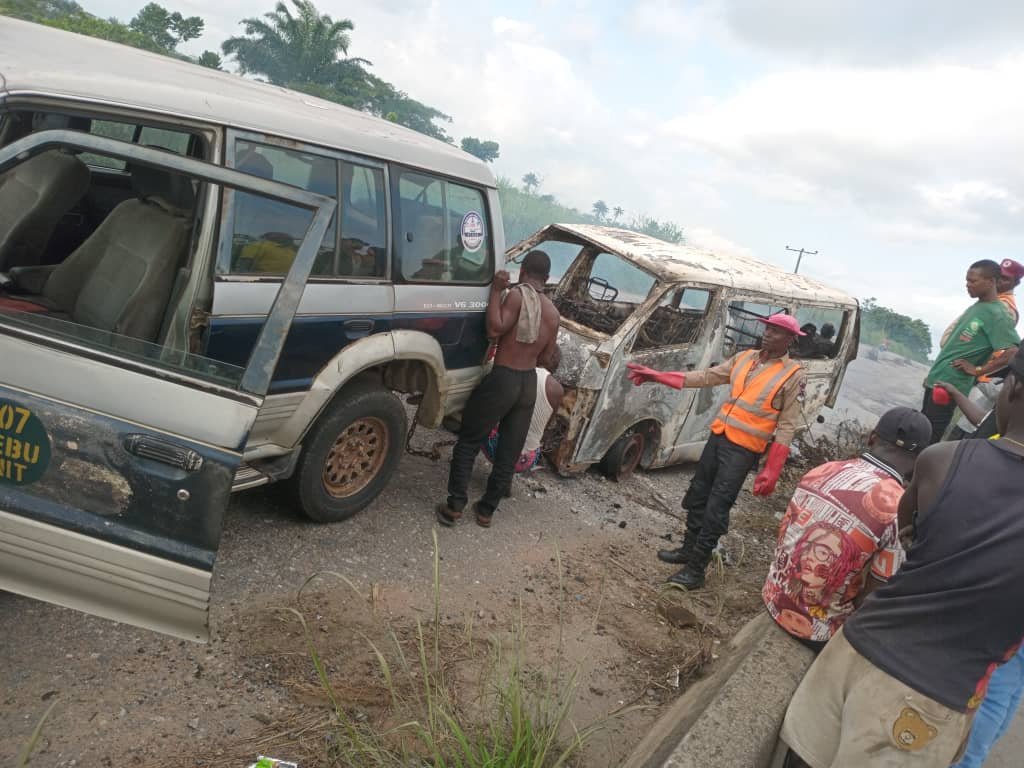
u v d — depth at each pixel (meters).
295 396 3.76
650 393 6.55
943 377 6.89
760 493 4.60
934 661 2.02
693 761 2.49
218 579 3.66
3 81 2.54
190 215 3.20
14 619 3.07
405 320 4.32
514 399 4.67
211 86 3.41
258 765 2.59
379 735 2.82
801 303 7.95
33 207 3.17
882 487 2.94
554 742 3.11
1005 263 6.55
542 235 7.39
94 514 2.42
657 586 5.00
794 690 2.96
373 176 4.01
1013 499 1.89
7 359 2.35
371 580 4.05
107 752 2.54
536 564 4.83
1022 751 3.59
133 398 2.41
